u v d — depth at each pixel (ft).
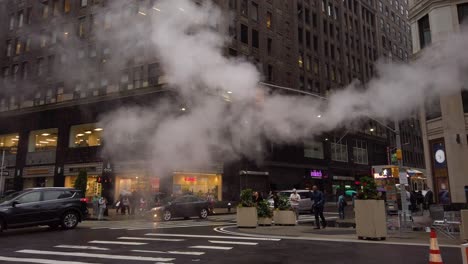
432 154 72.38
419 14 75.72
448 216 44.09
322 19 171.53
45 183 115.65
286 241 38.93
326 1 176.65
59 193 53.16
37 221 49.49
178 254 31.81
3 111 112.57
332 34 177.68
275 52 133.59
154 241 40.19
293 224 56.08
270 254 31.17
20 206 48.14
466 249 17.42
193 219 76.54
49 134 117.19
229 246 35.94
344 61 181.27
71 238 43.50
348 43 187.21
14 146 124.26
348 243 36.83
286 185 128.88
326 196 149.59
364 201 39.50
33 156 118.42
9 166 122.42
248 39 118.52
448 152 67.67
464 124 66.74
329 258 28.89
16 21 109.91
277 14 138.62
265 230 49.60
